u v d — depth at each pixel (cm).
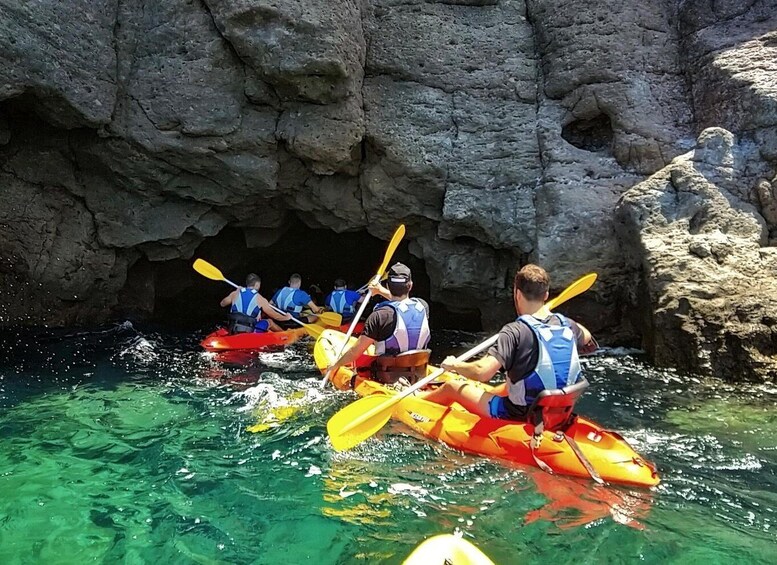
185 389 494
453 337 794
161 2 654
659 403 466
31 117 668
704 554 245
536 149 736
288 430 396
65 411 433
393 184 750
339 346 580
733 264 568
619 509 283
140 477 322
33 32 559
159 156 686
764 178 602
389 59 755
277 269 1012
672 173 633
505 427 345
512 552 248
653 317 580
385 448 360
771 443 380
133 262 780
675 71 737
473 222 731
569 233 690
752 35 686
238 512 284
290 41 634
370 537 261
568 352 329
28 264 701
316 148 689
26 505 290
